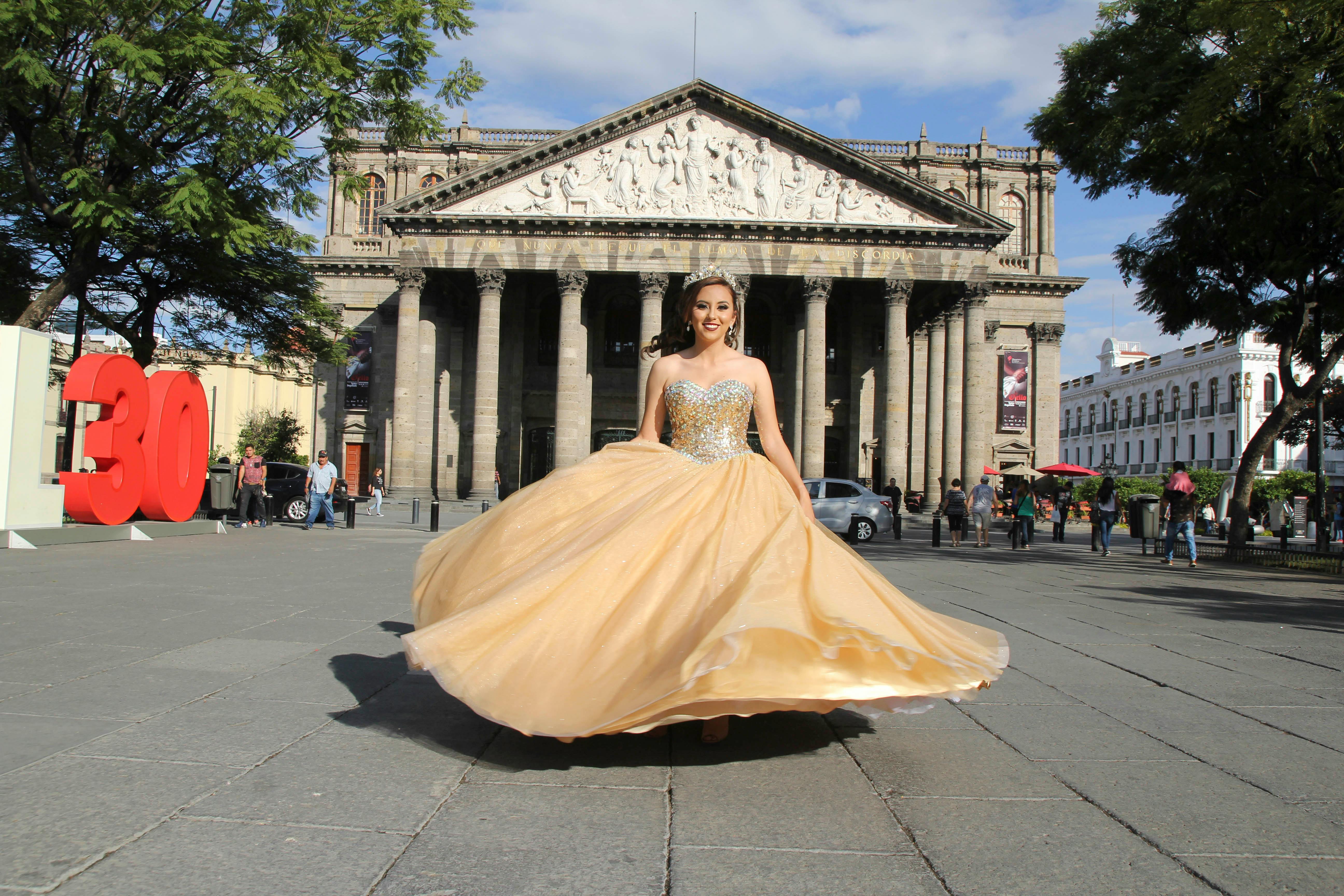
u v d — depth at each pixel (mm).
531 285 52531
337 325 31750
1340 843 3539
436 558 5145
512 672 3965
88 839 3299
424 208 44688
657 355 43406
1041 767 4516
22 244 24109
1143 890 3072
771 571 4016
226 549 17906
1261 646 8711
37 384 16969
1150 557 22734
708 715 3850
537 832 3467
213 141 20891
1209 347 78188
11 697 5523
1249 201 20328
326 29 20234
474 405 51531
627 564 4266
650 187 44719
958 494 28641
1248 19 16281
